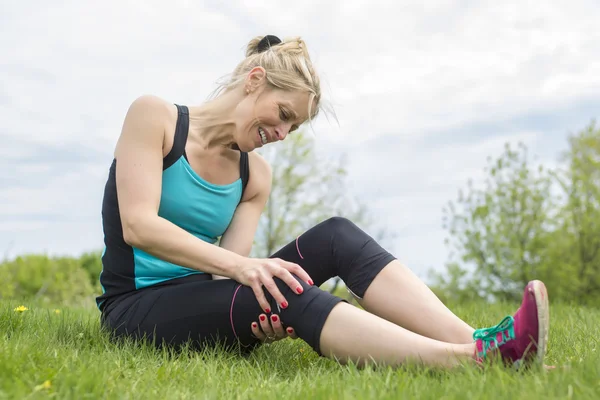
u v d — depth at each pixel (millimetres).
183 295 2266
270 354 2432
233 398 1665
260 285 2127
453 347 1902
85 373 1646
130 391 1614
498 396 1492
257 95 2355
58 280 9375
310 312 2047
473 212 11078
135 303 2354
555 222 11375
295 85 2320
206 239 2572
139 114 2328
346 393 1515
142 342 2283
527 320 1765
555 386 1553
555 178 11430
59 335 2441
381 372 1847
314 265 2357
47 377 1632
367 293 2242
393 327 1978
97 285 10469
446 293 11109
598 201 11258
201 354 2182
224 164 2510
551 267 11289
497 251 10992
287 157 11797
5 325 2545
